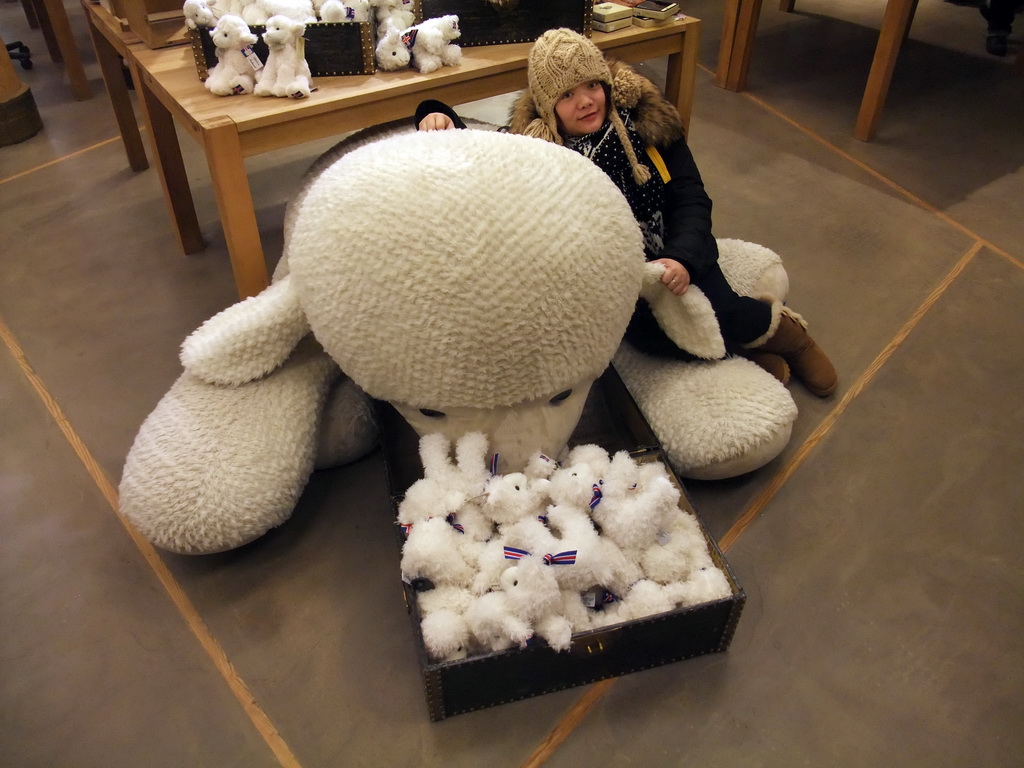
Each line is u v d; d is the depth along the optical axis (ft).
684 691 3.35
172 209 5.97
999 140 7.60
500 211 2.99
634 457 3.82
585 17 5.26
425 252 2.95
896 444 4.47
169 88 4.61
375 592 3.78
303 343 4.09
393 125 5.21
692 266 3.88
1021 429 4.56
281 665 3.50
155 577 3.87
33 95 8.68
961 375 4.92
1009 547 3.92
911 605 3.67
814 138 7.72
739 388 4.09
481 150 3.17
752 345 4.63
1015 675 3.39
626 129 4.33
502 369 3.11
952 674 3.40
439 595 3.24
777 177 7.07
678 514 3.52
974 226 6.35
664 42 5.68
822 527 4.03
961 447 4.45
